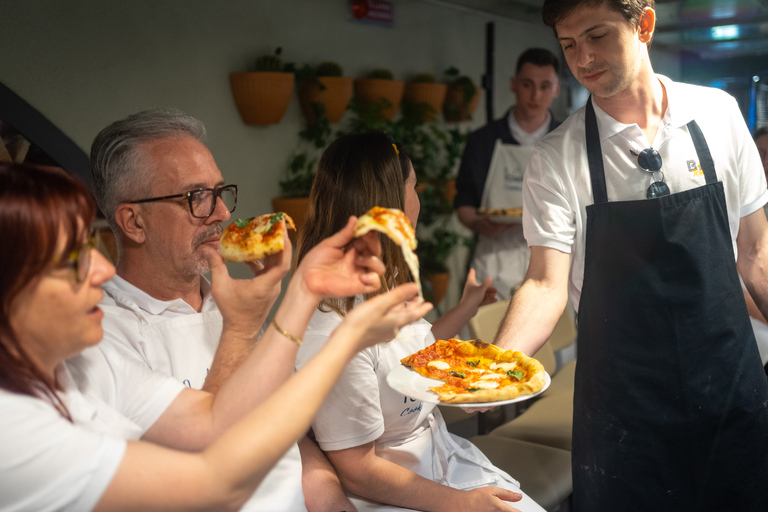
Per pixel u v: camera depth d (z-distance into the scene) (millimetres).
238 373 1060
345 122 3910
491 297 2188
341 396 1434
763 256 1707
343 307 1509
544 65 3793
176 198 1395
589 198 1641
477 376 1337
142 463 833
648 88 1565
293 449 1345
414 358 1400
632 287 1556
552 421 2416
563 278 1642
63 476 802
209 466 839
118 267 1503
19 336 850
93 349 1134
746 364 1606
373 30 4020
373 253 1031
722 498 1599
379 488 1467
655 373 1553
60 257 831
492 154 3992
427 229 4457
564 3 1439
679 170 1591
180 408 1119
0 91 2480
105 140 1400
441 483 1617
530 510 1603
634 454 1576
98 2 2752
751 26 4246
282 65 3316
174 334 1433
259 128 3439
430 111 4176
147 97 2963
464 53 4715
